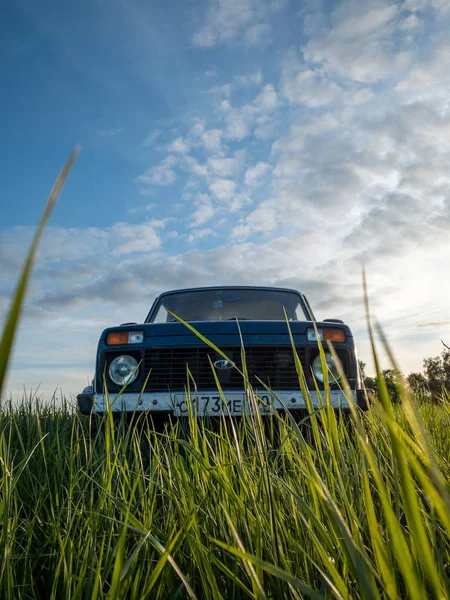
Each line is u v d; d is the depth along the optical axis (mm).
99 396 3820
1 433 1764
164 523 1594
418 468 427
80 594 1087
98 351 4109
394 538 433
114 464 1534
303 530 1205
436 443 2447
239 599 1201
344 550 818
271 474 1253
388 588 521
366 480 581
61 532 1603
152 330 4066
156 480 1730
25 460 1786
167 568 1186
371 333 441
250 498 1315
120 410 3719
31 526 1557
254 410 1334
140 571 1142
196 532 1184
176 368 3990
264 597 803
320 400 1067
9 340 210
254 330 4027
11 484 1521
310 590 654
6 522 1248
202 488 1561
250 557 687
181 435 2740
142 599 877
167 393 3785
